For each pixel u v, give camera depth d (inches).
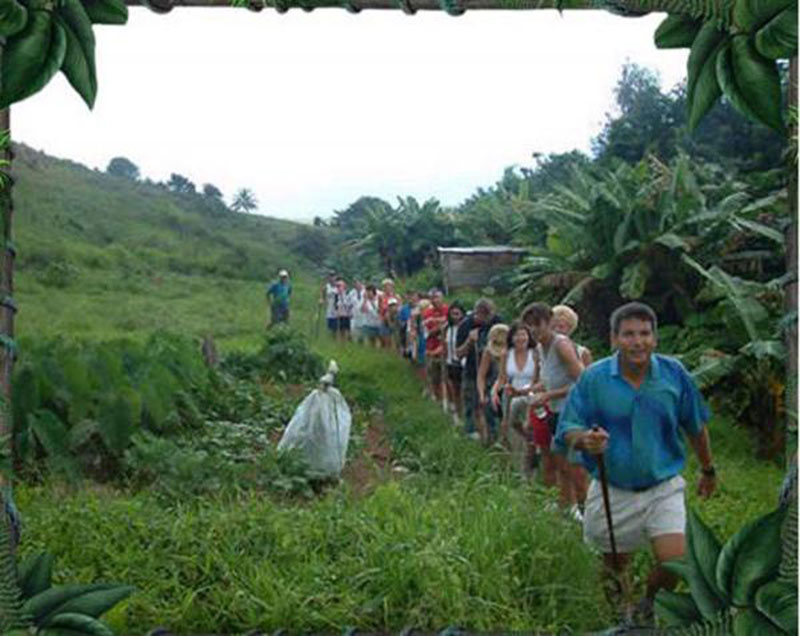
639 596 159.5
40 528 177.6
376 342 658.8
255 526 175.5
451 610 149.7
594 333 496.7
